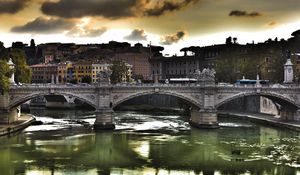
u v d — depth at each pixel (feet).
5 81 362.33
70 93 384.68
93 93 390.21
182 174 241.96
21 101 380.99
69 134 367.04
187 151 300.61
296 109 415.85
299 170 248.73
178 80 516.32
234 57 628.69
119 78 643.86
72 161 269.64
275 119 443.32
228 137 357.00
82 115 545.03
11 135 357.82
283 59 524.93
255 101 532.32
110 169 251.39
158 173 243.60
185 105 568.41
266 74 546.26
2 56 488.02
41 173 240.12
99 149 306.76
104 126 392.88
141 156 285.64
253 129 401.90
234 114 510.17
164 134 373.40
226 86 399.65
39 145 316.60
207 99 399.24
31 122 427.74
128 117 518.78
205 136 362.33
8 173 238.68
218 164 262.88
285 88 403.95
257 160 272.10
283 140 341.00
